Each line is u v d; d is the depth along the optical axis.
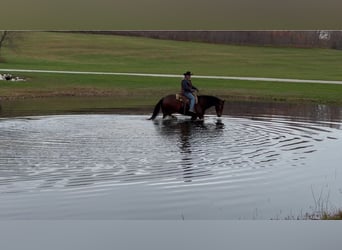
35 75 30.16
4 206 5.59
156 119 14.02
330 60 41.44
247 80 28.89
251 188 6.44
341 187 6.51
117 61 43.62
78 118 14.01
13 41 49.81
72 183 6.62
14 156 8.41
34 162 7.93
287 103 20.23
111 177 6.95
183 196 6.03
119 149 9.13
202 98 14.16
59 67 37.47
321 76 32.03
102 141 10.01
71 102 19.95
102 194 6.08
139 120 13.72
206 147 9.42
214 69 37.28
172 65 40.47
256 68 37.88
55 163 7.86
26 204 5.66
